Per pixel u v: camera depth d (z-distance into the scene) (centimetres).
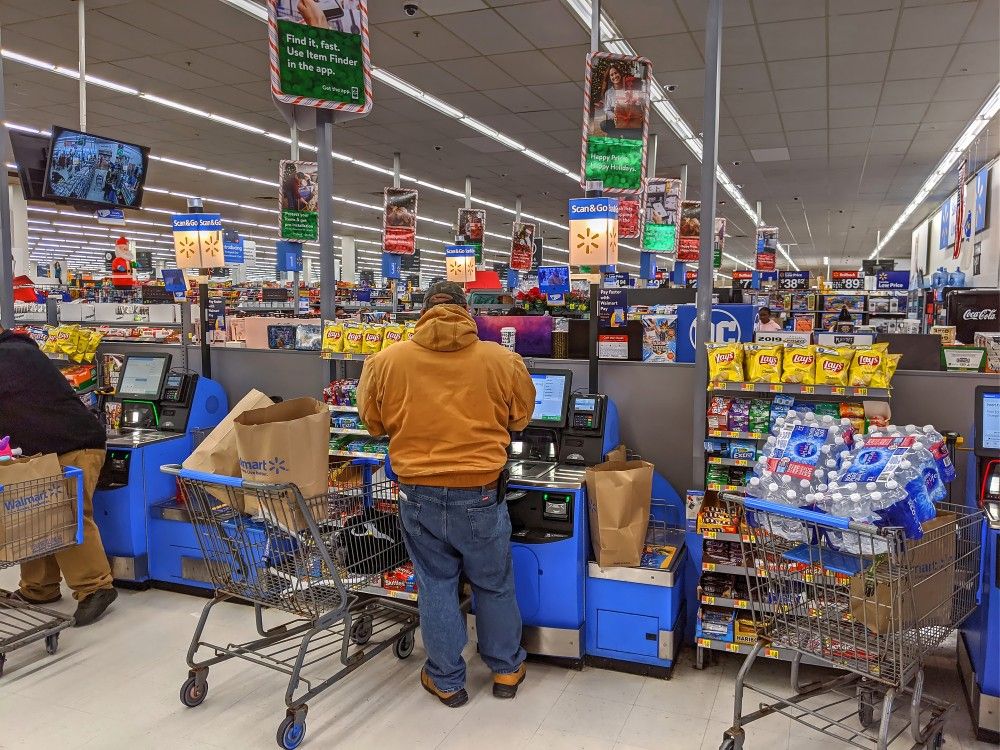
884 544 197
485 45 848
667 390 351
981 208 1333
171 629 339
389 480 309
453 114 1151
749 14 732
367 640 318
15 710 270
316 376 432
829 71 903
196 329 554
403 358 263
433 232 2742
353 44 400
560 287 1166
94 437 344
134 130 1243
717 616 297
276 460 263
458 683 272
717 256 1276
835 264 3778
